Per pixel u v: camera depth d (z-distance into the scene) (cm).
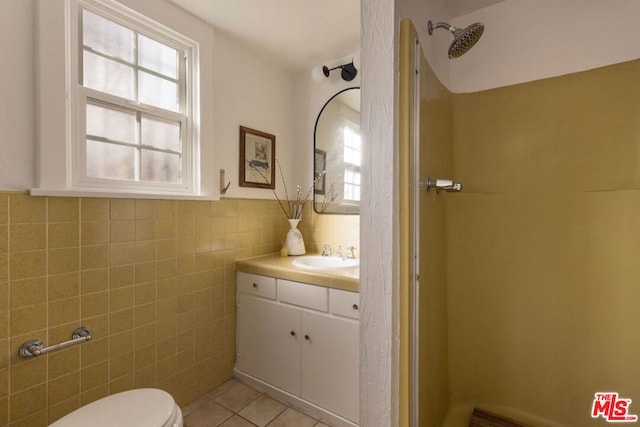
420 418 98
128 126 156
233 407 176
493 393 156
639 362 128
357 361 154
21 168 119
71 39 135
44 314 125
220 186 199
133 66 158
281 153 245
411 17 96
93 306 140
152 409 109
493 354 157
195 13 175
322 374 166
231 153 206
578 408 139
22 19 119
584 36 139
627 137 130
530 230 150
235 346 209
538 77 148
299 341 175
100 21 146
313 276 168
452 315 160
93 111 143
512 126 154
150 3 156
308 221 244
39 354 119
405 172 83
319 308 166
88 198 137
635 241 129
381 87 79
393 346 81
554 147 145
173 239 172
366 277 82
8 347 116
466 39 113
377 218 80
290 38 202
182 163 180
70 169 135
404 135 83
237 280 207
